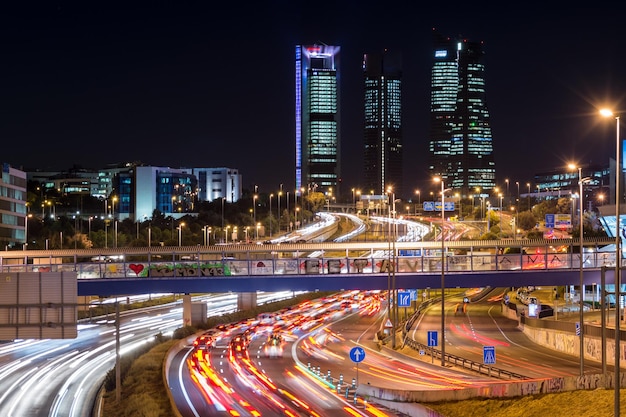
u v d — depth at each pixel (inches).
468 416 2300.7
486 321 6535.4
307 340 5251.0
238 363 4094.5
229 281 4357.8
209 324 5748.0
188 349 4687.5
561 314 5777.6
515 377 3260.3
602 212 7194.9
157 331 5895.7
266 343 5009.8
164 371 3636.8
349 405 2861.7
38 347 5221.5
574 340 4402.1
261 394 3125.0
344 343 5103.3
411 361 4089.6
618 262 2105.1
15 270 4650.6
